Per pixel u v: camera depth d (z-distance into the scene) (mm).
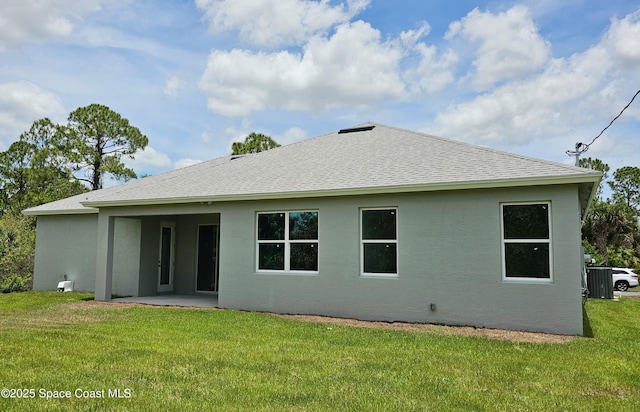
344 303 11250
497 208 9891
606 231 33344
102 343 7887
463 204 10203
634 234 34594
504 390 5539
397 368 6445
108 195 15648
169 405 4867
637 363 6887
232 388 5449
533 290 9438
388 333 9109
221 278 12891
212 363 6590
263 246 12523
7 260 19391
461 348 7793
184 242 17031
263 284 12312
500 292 9719
